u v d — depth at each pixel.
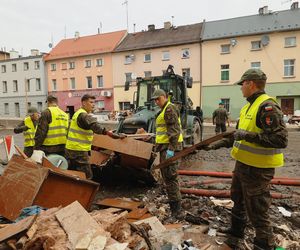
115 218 3.00
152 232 3.30
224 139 3.36
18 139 15.49
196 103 30.17
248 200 2.91
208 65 29.45
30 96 39.88
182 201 4.60
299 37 26.33
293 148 11.45
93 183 3.86
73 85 37.25
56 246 2.40
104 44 35.38
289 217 4.02
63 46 38.94
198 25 32.38
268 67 27.52
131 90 33.09
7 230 2.65
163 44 31.00
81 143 4.58
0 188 3.72
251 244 3.30
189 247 3.09
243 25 29.11
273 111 2.63
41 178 3.47
